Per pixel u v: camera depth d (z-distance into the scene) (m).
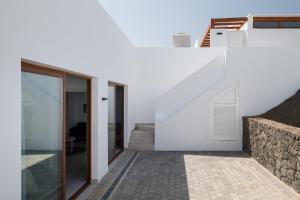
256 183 6.91
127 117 11.32
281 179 7.02
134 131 12.00
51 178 4.82
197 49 13.34
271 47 10.94
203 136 11.02
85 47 6.01
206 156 9.97
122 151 10.95
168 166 8.61
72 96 11.20
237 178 7.32
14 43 3.34
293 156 6.32
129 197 6.05
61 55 4.73
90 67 6.36
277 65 10.92
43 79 4.51
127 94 11.42
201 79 11.59
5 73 3.18
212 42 15.51
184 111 11.01
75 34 5.40
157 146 11.07
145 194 6.23
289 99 10.73
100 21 7.21
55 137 4.93
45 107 4.57
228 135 11.00
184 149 11.05
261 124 8.61
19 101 3.46
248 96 10.95
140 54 13.38
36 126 4.29
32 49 3.76
